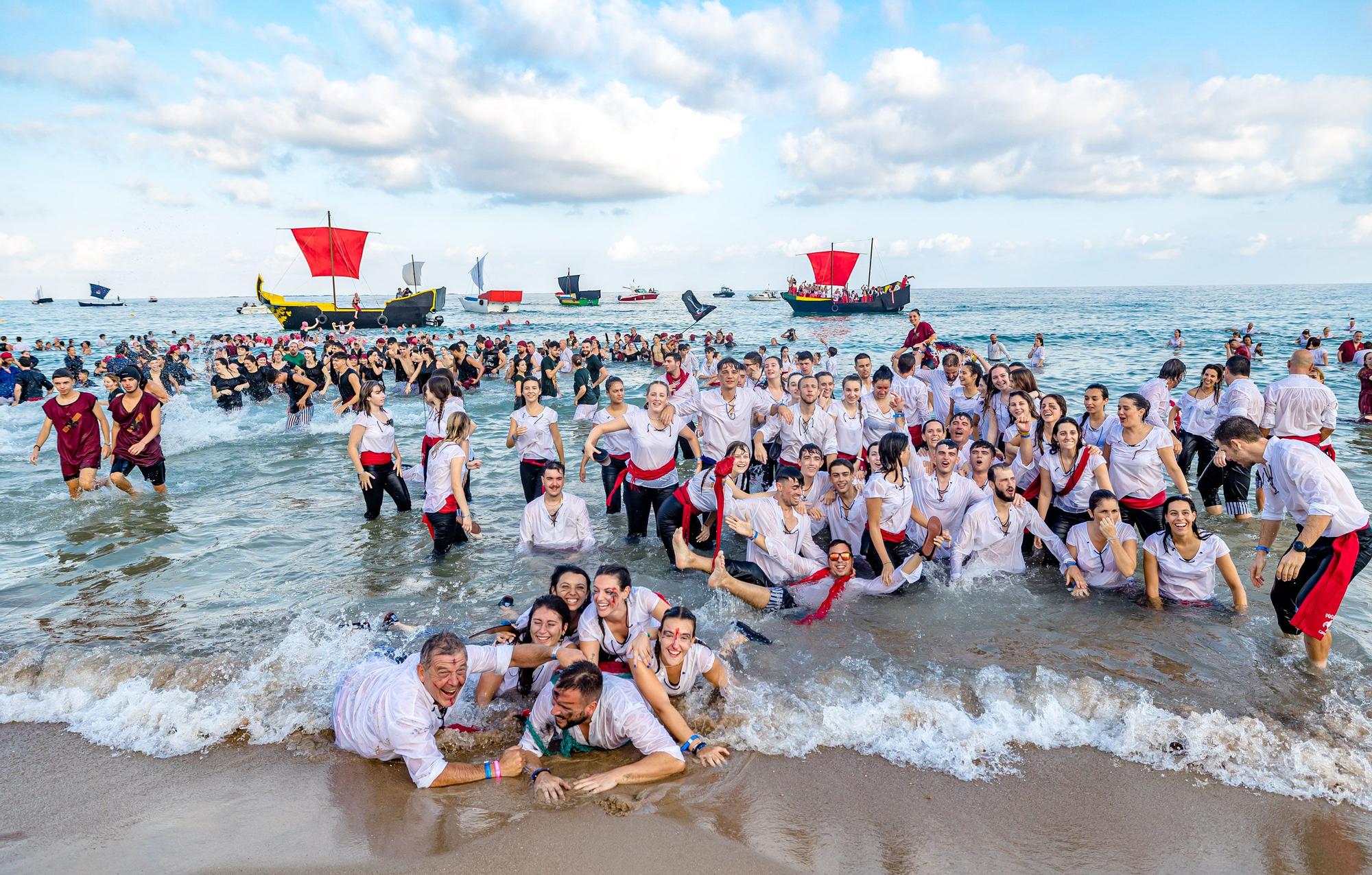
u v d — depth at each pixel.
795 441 7.72
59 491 9.21
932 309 77.62
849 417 7.79
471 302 84.44
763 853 3.11
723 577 5.71
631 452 7.12
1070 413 15.27
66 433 8.58
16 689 4.54
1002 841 3.20
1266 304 81.50
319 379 16.92
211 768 3.78
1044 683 4.41
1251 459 4.85
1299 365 7.27
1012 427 7.07
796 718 4.15
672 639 3.99
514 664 4.22
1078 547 5.89
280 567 6.56
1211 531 7.14
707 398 7.69
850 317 58.22
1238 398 7.45
